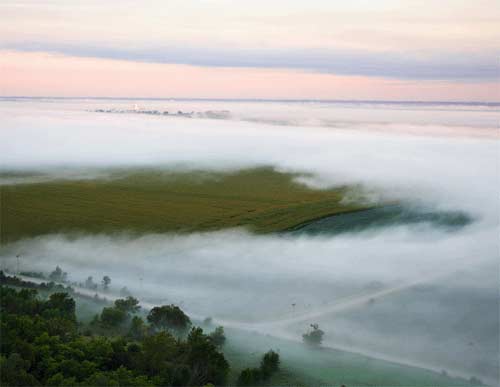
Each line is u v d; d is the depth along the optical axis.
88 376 71.44
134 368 77.12
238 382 81.31
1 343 73.94
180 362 79.81
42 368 71.62
